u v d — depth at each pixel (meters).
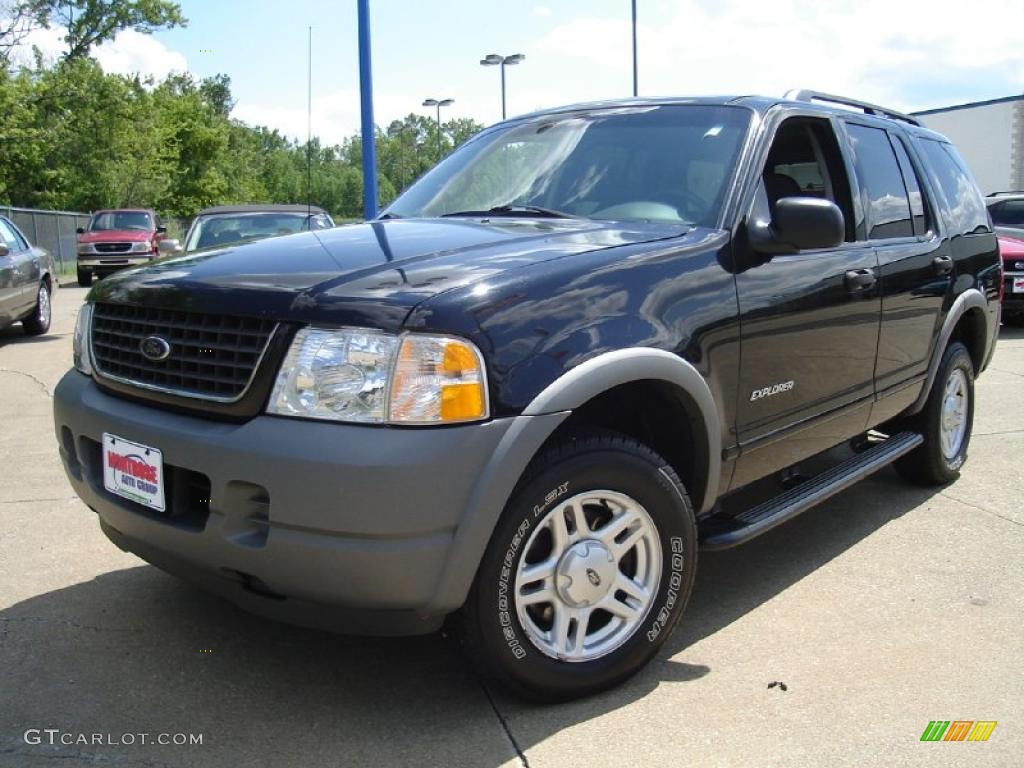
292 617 2.58
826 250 3.73
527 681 2.70
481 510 2.45
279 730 2.68
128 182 38.97
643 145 3.67
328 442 2.38
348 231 3.36
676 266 3.01
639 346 2.77
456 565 2.45
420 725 2.70
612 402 3.01
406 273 2.65
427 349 2.40
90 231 23.73
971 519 4.60
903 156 4.67
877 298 3.99
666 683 2.96
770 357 3.34
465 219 3.54
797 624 3.42
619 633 2.89
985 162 25.55
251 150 70.06
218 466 2.50
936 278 4.57
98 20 41.09
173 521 2.67
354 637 3.26
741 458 3.31
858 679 2.99
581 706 2.82
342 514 2.35
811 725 2.71
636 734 2.66
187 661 3.08
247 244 3.25
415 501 2.37
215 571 2.63
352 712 2.78
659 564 2.94
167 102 48.31
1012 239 11.47
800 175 3.82
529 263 2.73
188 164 49.22
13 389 8.05
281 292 2.57
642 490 2.84
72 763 2.50
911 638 3.29
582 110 4.08
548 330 2.59
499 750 2.58
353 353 2.42
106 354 3.03
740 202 3.31
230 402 2.55
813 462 5.32
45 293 12.13
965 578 3.85
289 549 2.42
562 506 2.68
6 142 33.12
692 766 2.51
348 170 75.25
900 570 3.94
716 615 3.50
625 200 3.49
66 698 2.84
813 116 3.93
